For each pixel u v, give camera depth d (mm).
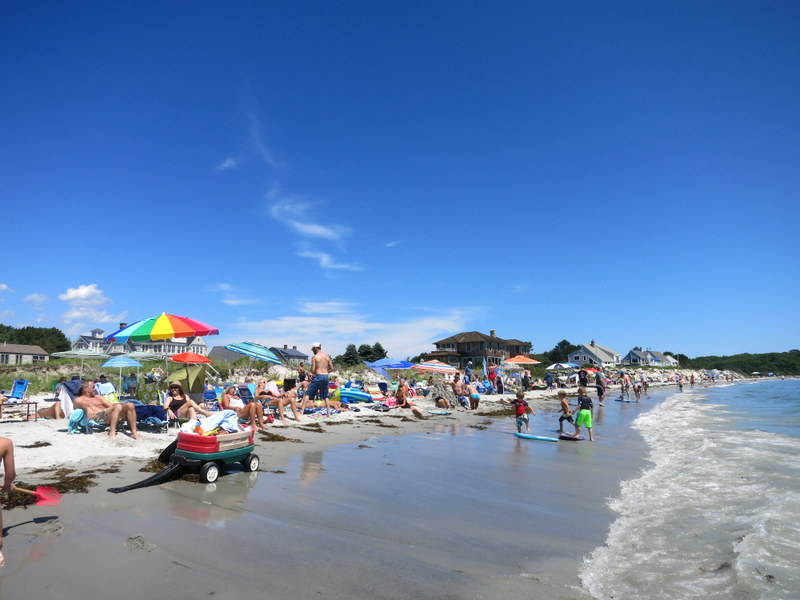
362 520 5988
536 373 57875
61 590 3760
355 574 4387
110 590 3803
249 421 13164
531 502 7312
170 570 4219
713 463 10688
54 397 18203
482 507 6902
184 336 13117
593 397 37938
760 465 10469
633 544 5637
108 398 13641
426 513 6457
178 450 7609
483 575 4559
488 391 31359
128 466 7742
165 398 13594
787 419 21484
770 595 4305
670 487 8469
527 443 13250
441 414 19766
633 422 19969
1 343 65438
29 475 6914
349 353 76250
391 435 13672
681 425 18828
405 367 27625
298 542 5094
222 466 8242
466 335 77062
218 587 3955
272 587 4016
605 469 9953
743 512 6945
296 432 12742
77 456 8109
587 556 5207
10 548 4496
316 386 14844
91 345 72562
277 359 18547
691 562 5086
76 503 5875
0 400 11570
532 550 5316
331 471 8656
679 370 118000
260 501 6500
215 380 26578
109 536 4910
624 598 4207
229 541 4988
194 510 5934
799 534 6059
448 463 9992
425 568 4637
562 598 4152
